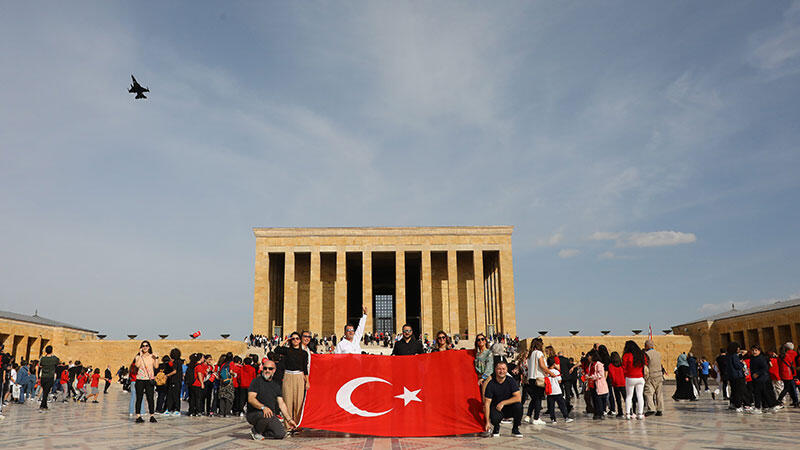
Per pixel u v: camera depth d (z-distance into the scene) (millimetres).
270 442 12469
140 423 17375
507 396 13320
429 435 13242
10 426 16469
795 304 54312
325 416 13766
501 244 75438
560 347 58188
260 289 73438
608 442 11922
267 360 13148
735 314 65500
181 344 58938
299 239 75250
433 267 81938
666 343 59781
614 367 18516
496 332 76938
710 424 15133
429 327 72312
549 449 11062
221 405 20484
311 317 72438
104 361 60562
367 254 74688
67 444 12180
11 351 57312
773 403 18359
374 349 59375
